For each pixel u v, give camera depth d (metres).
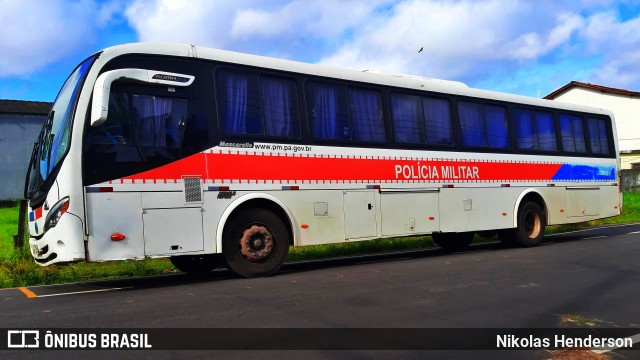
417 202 10.64
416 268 9.34
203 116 8.17
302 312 6.00
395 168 10.35
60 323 5.66
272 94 8.91
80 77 7.59
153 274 10.00
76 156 7.16
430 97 11.20
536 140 13.32
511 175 12.57
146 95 7.75
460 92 11.76
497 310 6.15
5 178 33.81
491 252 12.00
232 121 8.44
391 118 10.44
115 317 5.88
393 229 10.23
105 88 7.21
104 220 7.27
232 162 8.34
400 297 6.79
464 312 6.04
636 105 42.31
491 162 12.15
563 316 5.92
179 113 7.98
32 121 35.03
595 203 14.65
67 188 7.08
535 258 10.45
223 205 8.21
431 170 10.95
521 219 12.78
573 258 10.32
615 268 9.05
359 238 9.72
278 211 8.93
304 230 9.04
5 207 32.75
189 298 6.84
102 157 7.33
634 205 26.02
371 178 9.97
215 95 8.32
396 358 4.53
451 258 10.95
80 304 6.68
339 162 9.55
